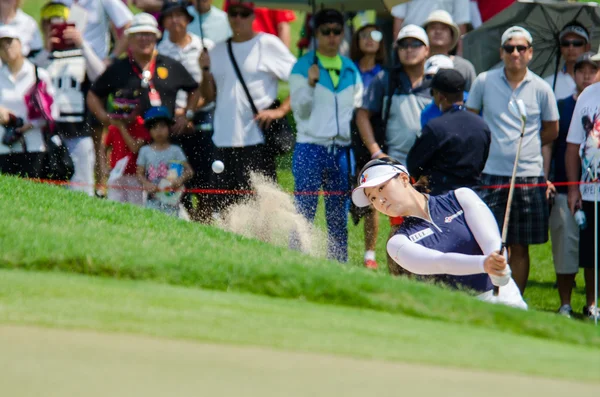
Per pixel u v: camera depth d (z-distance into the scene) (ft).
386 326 52.90
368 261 106.73
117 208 83.97
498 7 129.08
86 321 46.01
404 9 129.90
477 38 118.21
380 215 123.44
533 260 125.70
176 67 113.80
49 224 72.59
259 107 112.06
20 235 65.77
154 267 62.64
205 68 112.88
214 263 63.77
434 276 66.74
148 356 39.32
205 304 54.24
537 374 42.65
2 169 110.32
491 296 66.28
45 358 37.29
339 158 108.47
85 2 128.57
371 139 105.60
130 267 62.34
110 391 32.45
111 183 110.01
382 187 65.77
